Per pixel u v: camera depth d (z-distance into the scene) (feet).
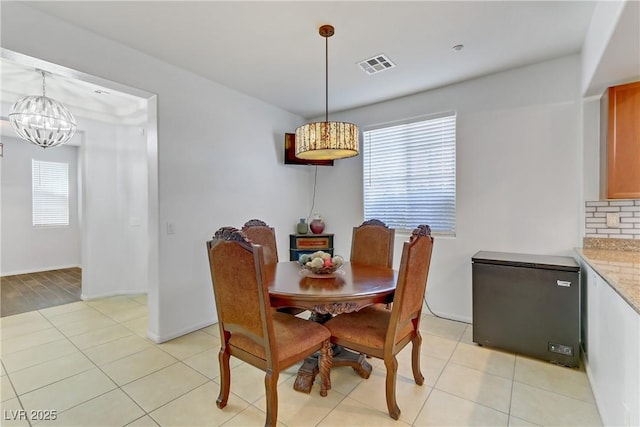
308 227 14.53
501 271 8.50
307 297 6.08
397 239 12.31
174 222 9.58
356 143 7.97
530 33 7.73
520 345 8.29
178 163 9.67
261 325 5.40
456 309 10.88
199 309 10.30
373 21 7.23
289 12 6.89
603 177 8.05
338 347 7.99
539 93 9.35
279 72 9.98
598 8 6.38
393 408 5.91
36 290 15.01
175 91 9.55
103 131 13.93
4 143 17.94
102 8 6.74
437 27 7.48
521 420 5.87
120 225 14.32
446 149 11.22
